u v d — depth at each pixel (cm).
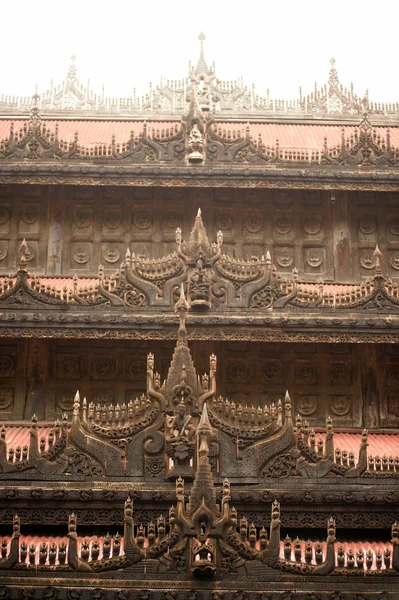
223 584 2891
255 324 3756
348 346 4022
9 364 3950
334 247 4294
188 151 4203
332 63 5331
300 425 3334
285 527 3266
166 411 3303
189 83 5272
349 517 3278
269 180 4197
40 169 4169
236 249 4288
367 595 2880
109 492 3238
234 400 3950
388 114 5234
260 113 5212
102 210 4316
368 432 3941
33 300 3772
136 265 3803
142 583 2894
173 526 2948
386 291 3825
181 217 4328
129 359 3981
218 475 3269
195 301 3753
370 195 4359
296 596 2878
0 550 2959
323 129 5153
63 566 2912
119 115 5212
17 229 4281
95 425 3306
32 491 3241
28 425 3888
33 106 5050
